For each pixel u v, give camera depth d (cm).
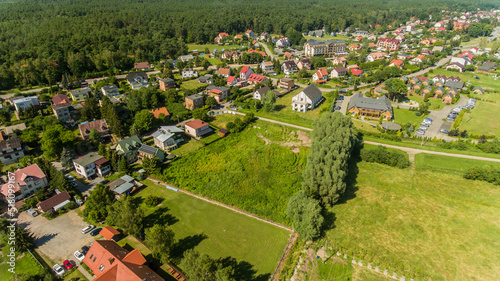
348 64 18050
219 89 12950
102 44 17362
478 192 7094
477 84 14750
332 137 7888
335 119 8669
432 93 12988
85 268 5175
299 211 5912
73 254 5469
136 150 8631
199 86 14250
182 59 17988
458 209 6606
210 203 6931
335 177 6531
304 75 15988
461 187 7281
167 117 10862
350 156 8356
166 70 14850
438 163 8144
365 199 6962
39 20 18950
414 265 5256
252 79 15150
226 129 10119
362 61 18575
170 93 12269
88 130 9381
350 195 7125
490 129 10131
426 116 11250
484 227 6088
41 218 6397
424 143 9138
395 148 8931
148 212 6575
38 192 6875
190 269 4647
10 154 8275
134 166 8331
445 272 5131
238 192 7262
